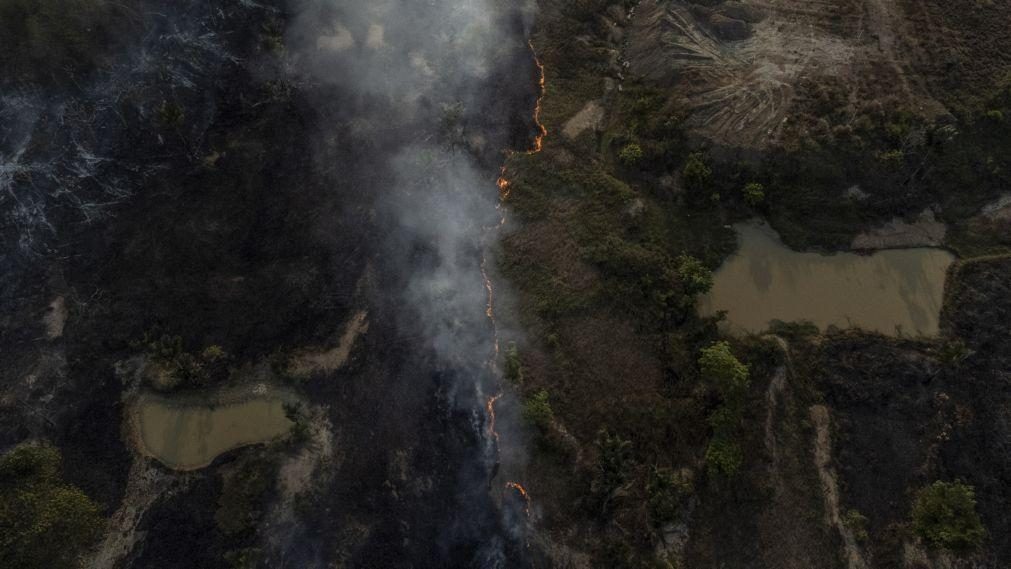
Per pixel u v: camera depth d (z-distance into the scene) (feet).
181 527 131.54
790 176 159.84
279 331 150.71
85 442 139.85
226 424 142.61
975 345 143.84
